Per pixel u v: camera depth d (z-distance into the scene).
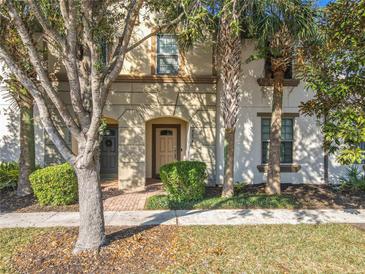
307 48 8.01
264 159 11.39
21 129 9.31
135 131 10.68
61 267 4.41
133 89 10.68
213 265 4.48
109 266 4.45
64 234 5.80
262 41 8.45
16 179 9.91
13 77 8.54
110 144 12.98
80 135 4.81
